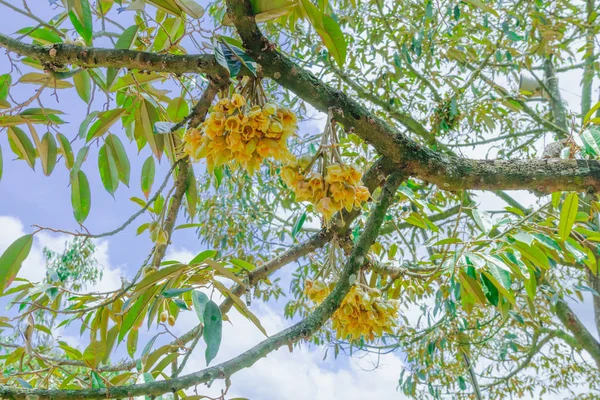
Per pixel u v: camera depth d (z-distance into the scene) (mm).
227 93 1163
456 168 1282
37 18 1326
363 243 1276
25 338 1306
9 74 1536
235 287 1512
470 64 3615
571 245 1517
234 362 1017
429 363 3400
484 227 1509
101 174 1582
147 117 1479
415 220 1864
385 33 3322
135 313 1242
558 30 3139
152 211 1562
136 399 1062
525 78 3670
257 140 1036
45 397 922
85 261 4309
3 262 1293
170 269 1146
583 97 4355
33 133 1525
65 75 1262
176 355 1314
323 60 3068
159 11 1579
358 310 1313
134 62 1146
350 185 1071
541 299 3422
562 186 1267
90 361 1271
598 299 3691
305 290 1439
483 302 1536
